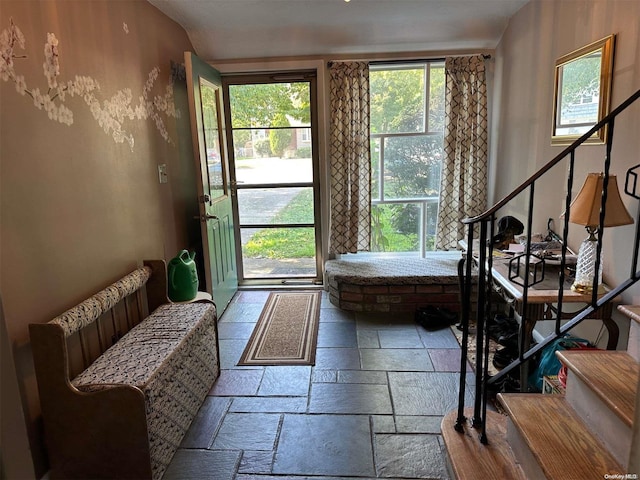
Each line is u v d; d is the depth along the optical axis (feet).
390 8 10.13
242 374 8.51
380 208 12.79
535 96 9.34
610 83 6.63
